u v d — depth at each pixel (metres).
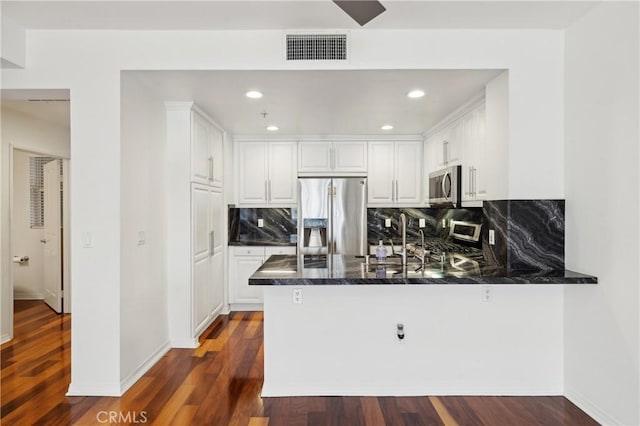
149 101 3.01
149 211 3.02
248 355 3.24
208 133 3.90
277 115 3.79
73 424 2.18
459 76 2.67
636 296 1.94
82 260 2.54
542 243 2.53
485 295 2.55
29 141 3.90
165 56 2.52
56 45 2.52
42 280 5.23
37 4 2.18
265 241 4.96
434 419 2.25
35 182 5.20
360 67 2.51
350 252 4.77
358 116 3.83
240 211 5.13
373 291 2.57
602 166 2.16
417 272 2.46
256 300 4.69
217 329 3.97
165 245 3.35
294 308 2.56
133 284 2.74
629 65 1.97
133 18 2.35
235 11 2.26
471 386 2.56
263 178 4.89
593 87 2.23
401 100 3.25
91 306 2.54
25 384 2.68
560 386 2.54
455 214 4.46
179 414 2.29
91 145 2.54
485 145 3.05
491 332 2.56
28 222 5.21
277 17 2.34
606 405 2.15
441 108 3.51
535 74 2.53
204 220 3.79
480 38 2.52
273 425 2.18
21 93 2.62
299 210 4.76
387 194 4.88
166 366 3.00
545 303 2.55
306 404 2.43
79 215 2.54
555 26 2.47
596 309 2.22
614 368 2.09
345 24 2.44
